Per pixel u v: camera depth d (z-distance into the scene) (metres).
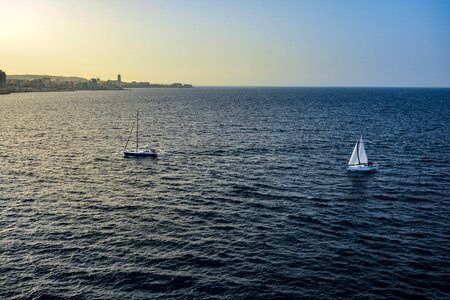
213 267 35.91
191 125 139.62
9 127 130.38
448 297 31.58
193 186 61.69
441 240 42.16
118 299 30.95
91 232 43.28
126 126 136.12
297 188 60.94
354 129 128.38
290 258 37.69
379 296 31.62
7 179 64.31
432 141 103.94
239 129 128.75
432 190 60.19
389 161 79.88
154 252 38.66
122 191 58.78
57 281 33.41
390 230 44.69
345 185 62.66
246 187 61.19
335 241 41.62
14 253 38.16
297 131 123.62
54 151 89.00
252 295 31.62
